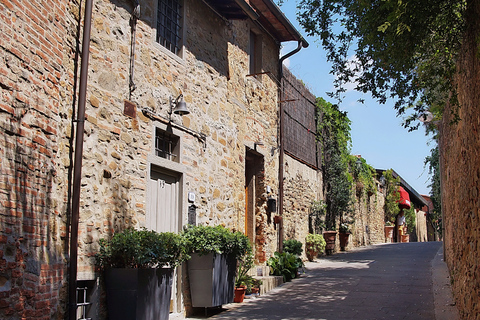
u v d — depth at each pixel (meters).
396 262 12.95
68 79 5.32
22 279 4.19
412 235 31.33
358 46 6.54
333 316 7.04
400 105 6.58
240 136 9.95
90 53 5.85
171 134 7.44
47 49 4.79
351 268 12.01
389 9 5.40
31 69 4.46
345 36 6.81
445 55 6.12
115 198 6.05
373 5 5.48
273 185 11.77
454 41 5.62
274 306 7.88
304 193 14.05
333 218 16.39
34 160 4.48
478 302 4.84
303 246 13.50
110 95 6.12
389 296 8.43
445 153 9.80
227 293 7.64
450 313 6.93
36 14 4.60
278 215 11.64
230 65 9.65
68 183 5.24
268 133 11.65
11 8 4.18
